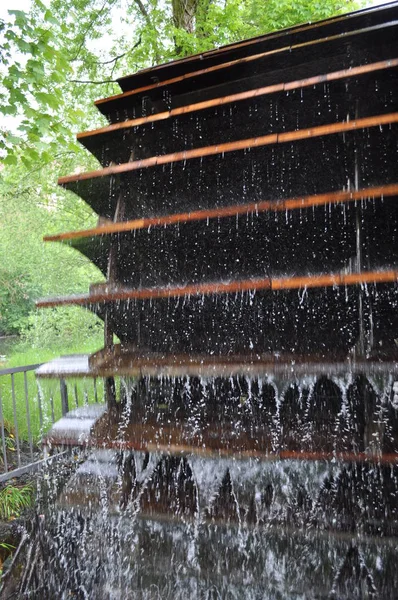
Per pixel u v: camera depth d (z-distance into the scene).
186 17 8.02
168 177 3.97
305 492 3.04
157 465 3.64
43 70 5.43
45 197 10.20
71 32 9.29
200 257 4.19
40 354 10.17
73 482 3.54
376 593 2.83
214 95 4.05
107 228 3.71
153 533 3.29
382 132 3.14
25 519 3.76
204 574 3.15
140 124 3.88
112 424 3.63
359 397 3.44
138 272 4.23
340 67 3.63
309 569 2.99
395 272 2.89
